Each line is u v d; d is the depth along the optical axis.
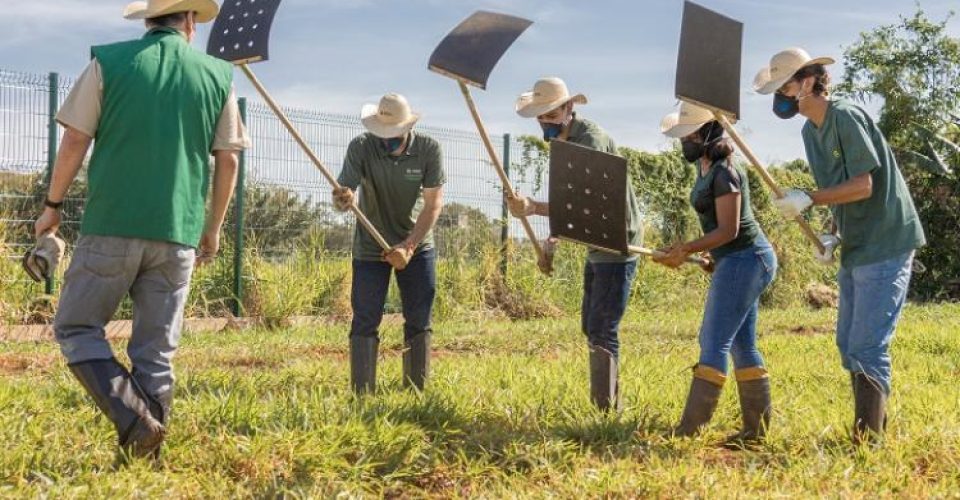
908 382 7.57
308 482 4.48
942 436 5.29
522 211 6.29
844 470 4.78
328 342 10.80
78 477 4.30
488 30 5.75
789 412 6.07
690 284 17.91
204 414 5.27
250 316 13.28
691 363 8.83
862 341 5.31
